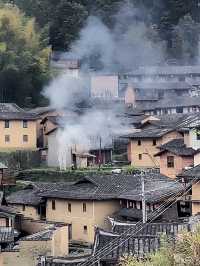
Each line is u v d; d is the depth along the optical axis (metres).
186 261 39.88
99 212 105.50
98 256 57.66
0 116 148.88
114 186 108.69
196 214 83.69
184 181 99.19
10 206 115.44
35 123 151.62
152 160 136.00
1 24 184.12
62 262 63.53
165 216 94.12
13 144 149.38
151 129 143.75
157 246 56.69
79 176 130.12
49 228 90.69
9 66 175.75
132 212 101.25
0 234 91.62
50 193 112.56
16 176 135.38
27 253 82.75
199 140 123.25
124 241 58.16
